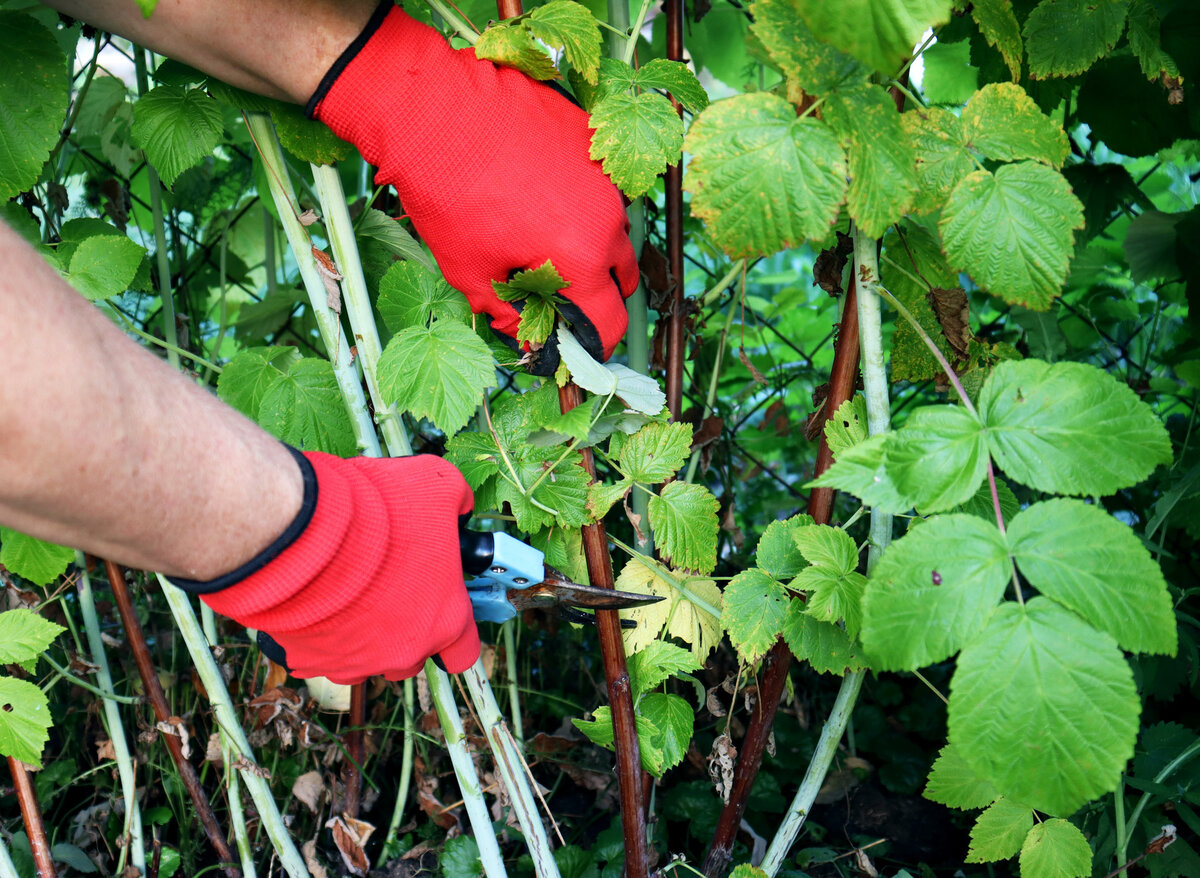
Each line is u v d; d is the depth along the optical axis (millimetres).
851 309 956
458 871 1322
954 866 1433
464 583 997
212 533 660
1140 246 1560
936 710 1736
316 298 1042
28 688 985
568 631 1676
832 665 958
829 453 1002
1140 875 1312
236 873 1405
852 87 750
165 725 1324
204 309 1806
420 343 939
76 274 1036
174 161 1021
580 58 873
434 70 886
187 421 632
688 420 1395
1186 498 1537
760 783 1521
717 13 1562
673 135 882
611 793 1538
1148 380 1888
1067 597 672
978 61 1205
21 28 944
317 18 862
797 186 744
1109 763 660
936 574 695
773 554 982
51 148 985
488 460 1041
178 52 904
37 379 523
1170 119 1230
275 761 1477
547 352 965
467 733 1412
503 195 899
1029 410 716
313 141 972
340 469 803
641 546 1188
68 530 608
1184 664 1422
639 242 1160
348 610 791
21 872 1269
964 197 790
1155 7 1083
